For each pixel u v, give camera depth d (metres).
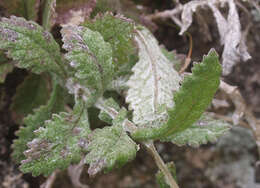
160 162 0.24
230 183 0.34
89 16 0.26
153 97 0.25
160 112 0.24
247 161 0.35
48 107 0.26
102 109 0.25
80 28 0.23
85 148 0.23
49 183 0.29
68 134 0.24
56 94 0.27
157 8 0.32
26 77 0.28
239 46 0.28
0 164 0.29
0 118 0.29
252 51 0.33
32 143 0.23
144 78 0.26
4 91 0.29
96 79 0.24
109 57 0.24
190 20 0.29
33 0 0.26
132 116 0.26
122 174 0.35
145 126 0.24
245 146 0.35
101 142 0.23
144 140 0.24
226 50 0.28
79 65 0.23
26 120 0.26
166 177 0.23
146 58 0.26
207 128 0.25
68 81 0.26
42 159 0.23
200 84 0.22
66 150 0.23
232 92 0.28
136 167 0.35
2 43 0.23
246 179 0.34
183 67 0.28
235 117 0.28
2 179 0.29
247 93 0.34
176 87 0.26
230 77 0.34
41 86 0.28
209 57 0.21
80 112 0.25
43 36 0.24
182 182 0.35
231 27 0.28
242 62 0.34
